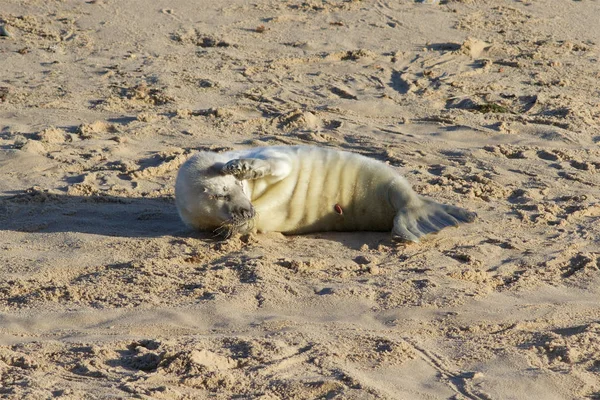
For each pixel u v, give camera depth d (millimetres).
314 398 15266
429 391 15688
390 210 24750
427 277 21297
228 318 18922
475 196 28109
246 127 36688
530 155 33250
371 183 24734
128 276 21203
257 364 16422
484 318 19094
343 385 15547
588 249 23516
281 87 42344
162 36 51031
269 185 24391
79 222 25562
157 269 21703
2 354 16672
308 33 52125
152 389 15227
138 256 22812
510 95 41625
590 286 21109
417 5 58625
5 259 22422
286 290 20469
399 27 53844
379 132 36000
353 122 37188
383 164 25203
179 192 24422
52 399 14750
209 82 42375
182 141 34562
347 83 43531
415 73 45312
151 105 39844
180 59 46719
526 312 19422
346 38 51406
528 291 20750
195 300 20000
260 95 40938
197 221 24438
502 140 35438
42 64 45719
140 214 26391
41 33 50750
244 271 21672
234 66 45719
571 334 18281
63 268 21828
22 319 18781
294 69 45656
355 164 24797
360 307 19641
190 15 55062
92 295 20219
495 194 28266
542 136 35875
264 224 24656
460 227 25156
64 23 52781
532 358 17000
